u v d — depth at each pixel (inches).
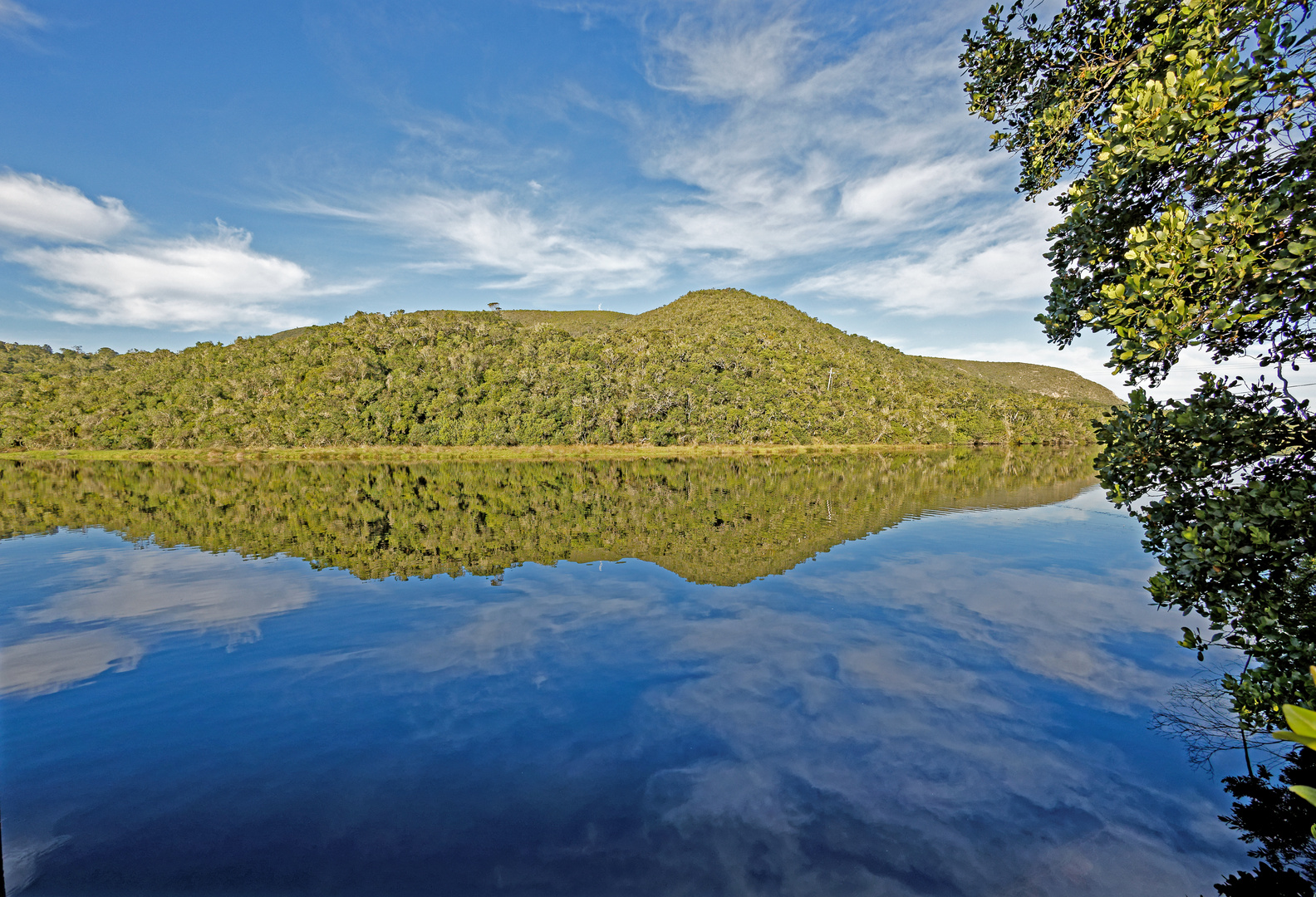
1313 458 179.6
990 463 2297.0
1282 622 181.9
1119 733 242.8
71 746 247.8
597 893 165.3
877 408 4151.1
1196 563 189.6
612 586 494.9
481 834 190.9
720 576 522.9
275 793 214.1
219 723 266.4
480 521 900.0
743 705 273.4
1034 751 232.2
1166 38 182.1
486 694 291.3
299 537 772.6
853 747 236.5
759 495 1225.4
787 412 3715.6
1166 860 173.3
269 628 398.0
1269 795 201.6
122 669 328.8
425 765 230.1
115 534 805.2
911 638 358.3
